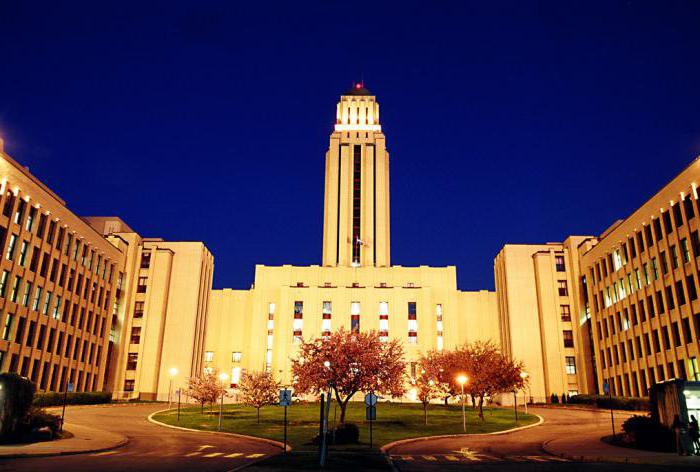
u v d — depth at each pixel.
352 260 112.81
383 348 46.78
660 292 57.50
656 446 28.31
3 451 24.97
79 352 67.56
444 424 44.56
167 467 21.22
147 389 82.06
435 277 99.88
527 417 50.97
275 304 98.12
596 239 80.81
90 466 21.08
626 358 65.00
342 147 121.56
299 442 32.25
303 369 43.72
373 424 43.78
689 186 51.62
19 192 54.41
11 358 53.41
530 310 88.56
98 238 73.06
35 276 57.19
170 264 89.81
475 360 50.38
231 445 31.67
